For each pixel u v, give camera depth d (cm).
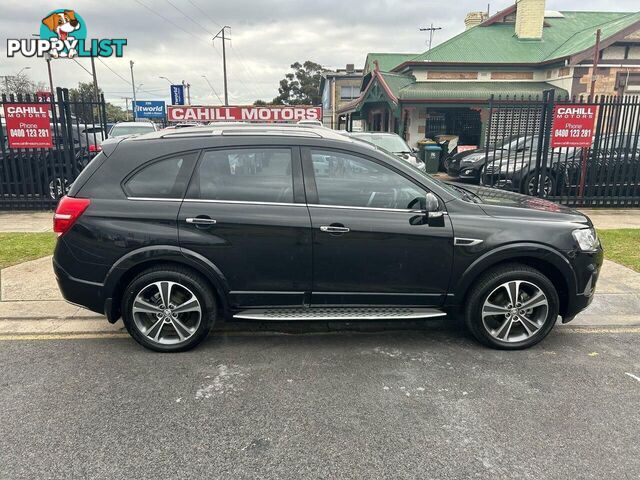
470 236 388
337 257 387
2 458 274
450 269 393
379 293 397
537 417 316
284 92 6912
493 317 411
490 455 279
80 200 386
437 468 268
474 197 439
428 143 1823
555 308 405
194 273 392
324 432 300
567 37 2195
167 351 404
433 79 2044
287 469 267
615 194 1012
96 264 385
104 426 304
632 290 548
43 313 482
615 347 421
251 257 385
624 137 1015
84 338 433
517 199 454
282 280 391
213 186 388
